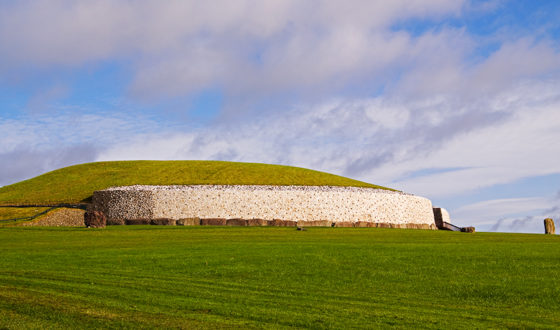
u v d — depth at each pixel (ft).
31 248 100.83
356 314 54.90
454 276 75.66
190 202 182.09
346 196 192.44
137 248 101.04
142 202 183.93
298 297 62.34
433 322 52.85
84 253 92.73
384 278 74.49
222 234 133.49
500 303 62.28
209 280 71.51
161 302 56.34
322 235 134.82
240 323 50.01
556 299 63.67
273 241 117.08
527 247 106.52
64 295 57.11
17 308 51.08
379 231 152.76
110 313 50.98
